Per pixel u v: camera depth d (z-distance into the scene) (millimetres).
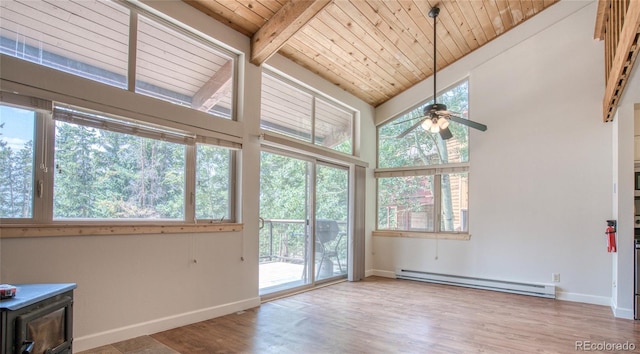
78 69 2689
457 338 3020
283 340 2939
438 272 5402
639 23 2174
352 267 5516
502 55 5039
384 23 4211
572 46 4590
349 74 5125
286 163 4594
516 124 4898
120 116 2842
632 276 3635
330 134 5371
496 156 5020
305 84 4801
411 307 3980
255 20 3711
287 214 4586
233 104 3881
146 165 3096
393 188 6059
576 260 4410
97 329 2668
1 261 2232
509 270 4836
